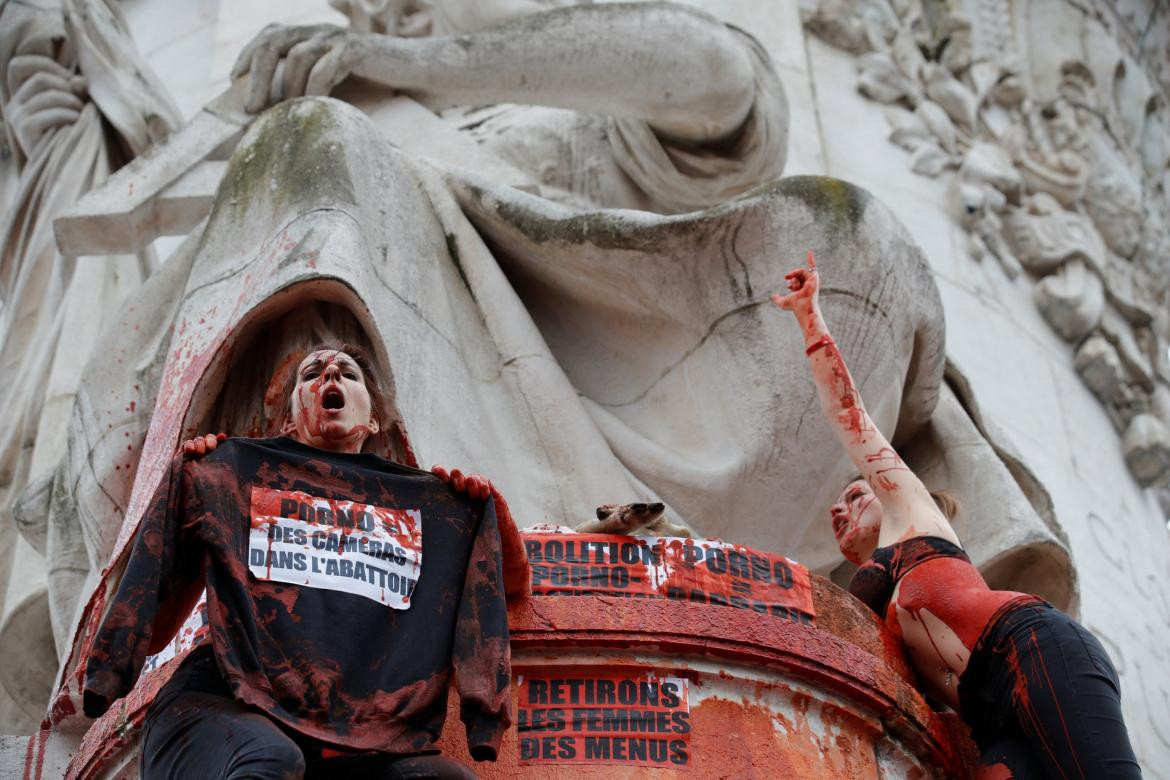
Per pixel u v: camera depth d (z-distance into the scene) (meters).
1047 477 9.68
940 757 5.18
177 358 6.13
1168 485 10.82
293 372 5.12
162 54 11.60
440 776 4.16
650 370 6.81
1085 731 4.86
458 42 7.78
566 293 6.88
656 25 7.49
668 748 4.82
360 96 8.01
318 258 5.94
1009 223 10.89
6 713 7.87
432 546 4.48
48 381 8.54
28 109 9.43
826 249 6.55
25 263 9.16
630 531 5.11
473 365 6.54
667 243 6.60
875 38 11.04
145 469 5.82
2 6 9.58
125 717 4.97
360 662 4.23
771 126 7.78
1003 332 10.23
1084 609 9.18
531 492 6.31
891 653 5.26
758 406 6.47
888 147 10.67
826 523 6.66
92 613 5.30
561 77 7.60
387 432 5.54
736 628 4.96
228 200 6.53
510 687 4.39
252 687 4.11
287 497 4.39
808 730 5.00
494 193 6.85
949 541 5.41
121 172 7.74
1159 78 13.02
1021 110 11.37
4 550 8.33
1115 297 10.94
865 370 6.57
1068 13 12.07
